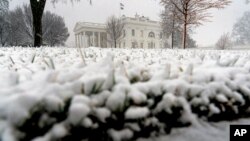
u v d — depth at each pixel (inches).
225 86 74.2
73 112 48.4
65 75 62.4
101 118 53.0
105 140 55.8
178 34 1630.2
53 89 52.6
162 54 262.7
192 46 2076.8
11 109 45.2
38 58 184.2
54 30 1900.8
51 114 50.6
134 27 2536.9
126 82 64.1
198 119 71.3
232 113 75.8
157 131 63.4
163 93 65.5
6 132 44.4
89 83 57.7
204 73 80.2
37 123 49.4
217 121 73.7
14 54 237.0
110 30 1955.0
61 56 211.5
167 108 61.6
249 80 83.4
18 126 46.5
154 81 67.2
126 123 57.7
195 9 621.6
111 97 55.1
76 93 55.8
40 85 57.6
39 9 486.3
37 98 47.6
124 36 2484.0
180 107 65.1
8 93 54.4
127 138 56.8
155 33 2687.0
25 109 46.1
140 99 57.6
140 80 74.5
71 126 50.0
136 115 54.9
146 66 108.3
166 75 73.3
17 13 1731.1
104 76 65.9
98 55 230.1
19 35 1739.7
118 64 102.6
